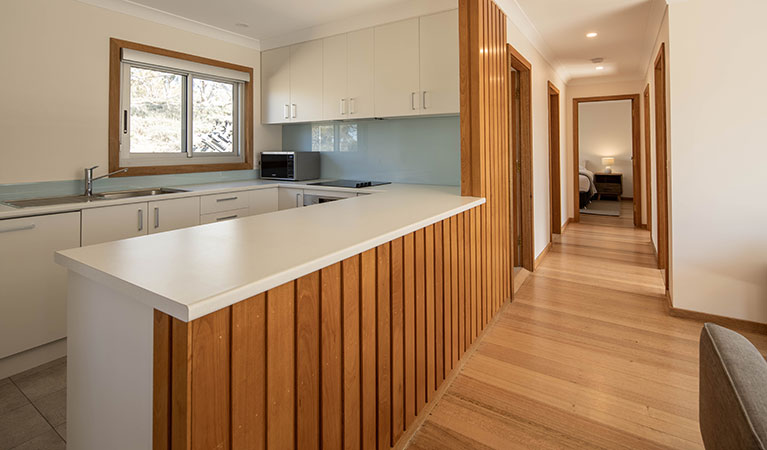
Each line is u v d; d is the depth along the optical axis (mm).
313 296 1139
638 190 6098
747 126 2613
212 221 3225
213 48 3715
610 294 3373
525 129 3932
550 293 3418
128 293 924
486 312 2654
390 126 3824
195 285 904
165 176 3475
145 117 3371
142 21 3193
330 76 3658
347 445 1304
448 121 3527
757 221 2633
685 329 2701
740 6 2582
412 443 1672
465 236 2244
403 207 2072
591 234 5723
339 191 3395
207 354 861
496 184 2834
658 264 4062
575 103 6316
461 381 2113
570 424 1777
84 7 2861
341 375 1273
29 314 2244
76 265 1094
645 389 2029
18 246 2184
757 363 803
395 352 1553
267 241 1329
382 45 3342
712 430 840
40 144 2693
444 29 3055
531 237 3992
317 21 3541
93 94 2941
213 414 881
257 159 4246
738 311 2727
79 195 2893
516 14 3285
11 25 2531
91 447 1164
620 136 9281
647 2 3127
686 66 2760
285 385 1062
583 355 2377
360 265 1333
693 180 2797
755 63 2568
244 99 4090
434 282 1870
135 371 974
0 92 2504
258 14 3354
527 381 2111
